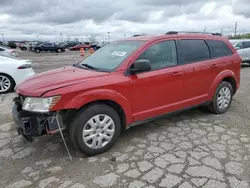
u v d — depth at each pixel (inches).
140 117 140.1
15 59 287.7
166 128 160.6
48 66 603.8
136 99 135.8
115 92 125.7
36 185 101.7
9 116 189.5
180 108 159.5
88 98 116.6
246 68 503.5
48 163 118.9
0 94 270.1
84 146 120.6
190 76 158.7
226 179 103.5
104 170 112.0
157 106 146.6
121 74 130.3
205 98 173.5
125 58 136.6
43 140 143.3
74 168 114.0
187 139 143.3
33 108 112.8
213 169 110.7
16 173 110.7
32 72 299.0
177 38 158.4
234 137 145.5
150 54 143.1
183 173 108.0
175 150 129.7
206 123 168.7
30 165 117.3
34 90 113.8
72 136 119.3
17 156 126.2
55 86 114.4
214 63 173.8
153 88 141.3
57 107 110.6
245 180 102.8
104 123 125.6
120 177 106.2
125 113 132.3
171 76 148.1
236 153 125.6
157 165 115.0
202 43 172.2
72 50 1754.4
